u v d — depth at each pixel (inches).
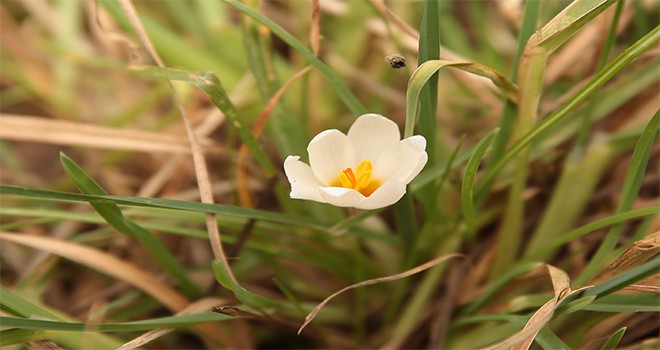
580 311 17.6
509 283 18.6
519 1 20.4
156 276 19.6
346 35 21.7
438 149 19.7
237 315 17.5
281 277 19.5
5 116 19.7
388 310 19.4
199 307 18.1
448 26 21.7
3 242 20.1
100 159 21.3
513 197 18.6
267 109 18.2
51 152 22.1
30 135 19.7
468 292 18.9
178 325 17.5
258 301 17.7
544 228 19.1
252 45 18.8
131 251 20.1
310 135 20.0
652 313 18.0
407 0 21.7
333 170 16.9
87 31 23.5
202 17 22.2
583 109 19.3
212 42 21.9
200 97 21.6
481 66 17.2
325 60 21.5
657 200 19.0
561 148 19.5
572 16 17.2
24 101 22.8
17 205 20.5
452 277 19.0
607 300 17.1
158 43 21.4
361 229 18.7
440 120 20.6
